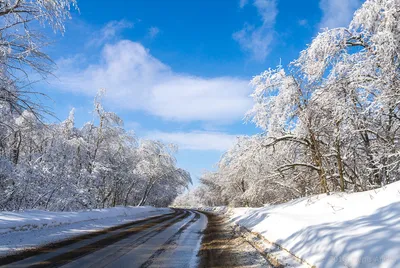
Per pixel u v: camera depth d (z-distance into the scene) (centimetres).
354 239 518
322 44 1255
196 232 1314
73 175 2142
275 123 1639
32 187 1714
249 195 2278
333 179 1669
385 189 955
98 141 2712
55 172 1878
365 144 1386
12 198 1656
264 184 2122
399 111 1123
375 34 1121
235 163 2092
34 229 1064
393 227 542
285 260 619
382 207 771
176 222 1902
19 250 721
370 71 1167
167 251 782
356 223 677
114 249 788
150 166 3956
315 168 1639
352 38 1255
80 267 575
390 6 1059
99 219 1709
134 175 3550
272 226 1054
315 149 1585
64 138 2195
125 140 3128
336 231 616
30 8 936
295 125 1627
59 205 1936
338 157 1447
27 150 1847
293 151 1858
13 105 952
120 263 619
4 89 900
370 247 459
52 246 800
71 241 901
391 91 1044
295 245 678
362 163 1541
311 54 1307
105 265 597
